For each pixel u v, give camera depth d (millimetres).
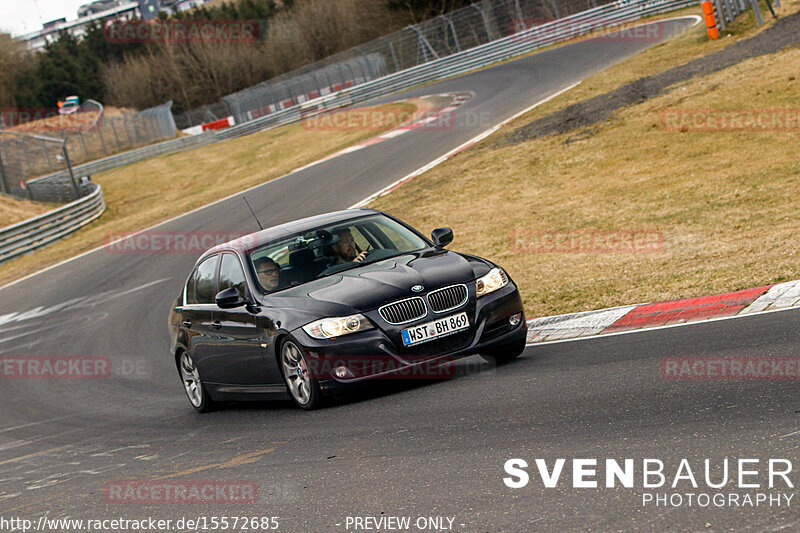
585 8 109062
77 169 129375
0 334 39594
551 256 29156
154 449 16688
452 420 12984
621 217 32281
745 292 18547
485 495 9461
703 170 35812
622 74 63812
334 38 188625
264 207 56625
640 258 25688
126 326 35781
